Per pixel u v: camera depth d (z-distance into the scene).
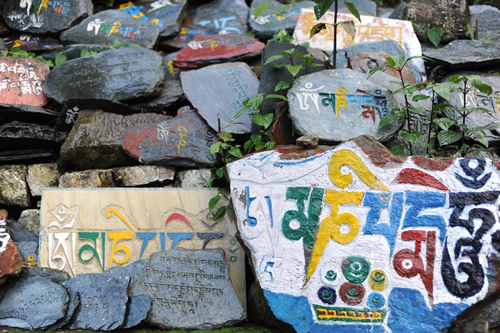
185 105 3.46
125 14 3.91
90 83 3.44
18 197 3.27
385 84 3.21
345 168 2.78
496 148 3.13
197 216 3.04
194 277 2.90
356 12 3.25
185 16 4.08
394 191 2.75
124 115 3.39
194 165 3.23
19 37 3.90
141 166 3.23
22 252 3.08
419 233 2.71
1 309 2.84
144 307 2.83
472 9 3.99
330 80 3.13
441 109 3.19
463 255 2.69
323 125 3.04
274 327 2.83
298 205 2.77
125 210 3.04
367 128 3.04
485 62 3.40
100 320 2.80
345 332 2.68
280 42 3.30
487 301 2.66
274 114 3.18
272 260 2.74
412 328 2.66
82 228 3.04
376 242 2.72
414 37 3.59
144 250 3.01
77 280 2.88
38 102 3.47
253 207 2.79
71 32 3.84
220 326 2.83
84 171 3.25
